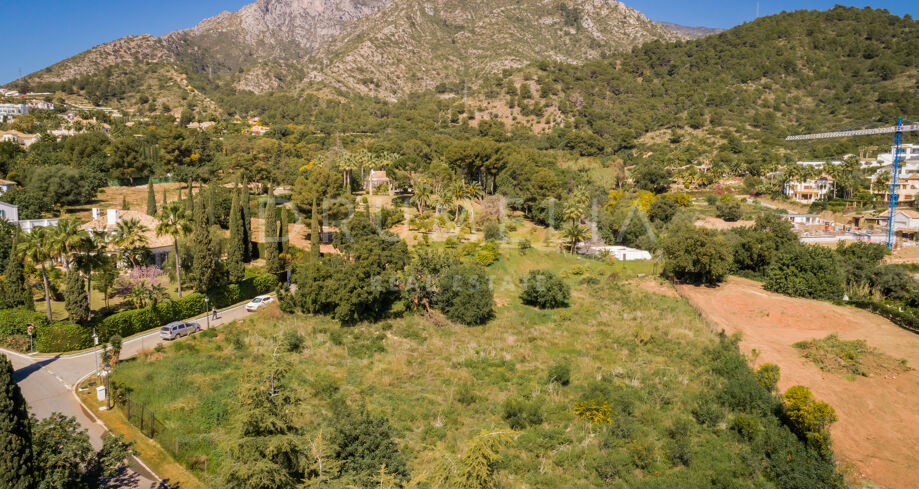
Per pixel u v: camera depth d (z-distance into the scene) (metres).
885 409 32.75
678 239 68.88
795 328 49.88
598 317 55.03
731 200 121.62
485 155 106.19
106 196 100.81
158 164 124.12
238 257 56.22
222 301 53.62
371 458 23.30
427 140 175.38
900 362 38.06
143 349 39.31
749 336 47.41
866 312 53.81
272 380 20.17
